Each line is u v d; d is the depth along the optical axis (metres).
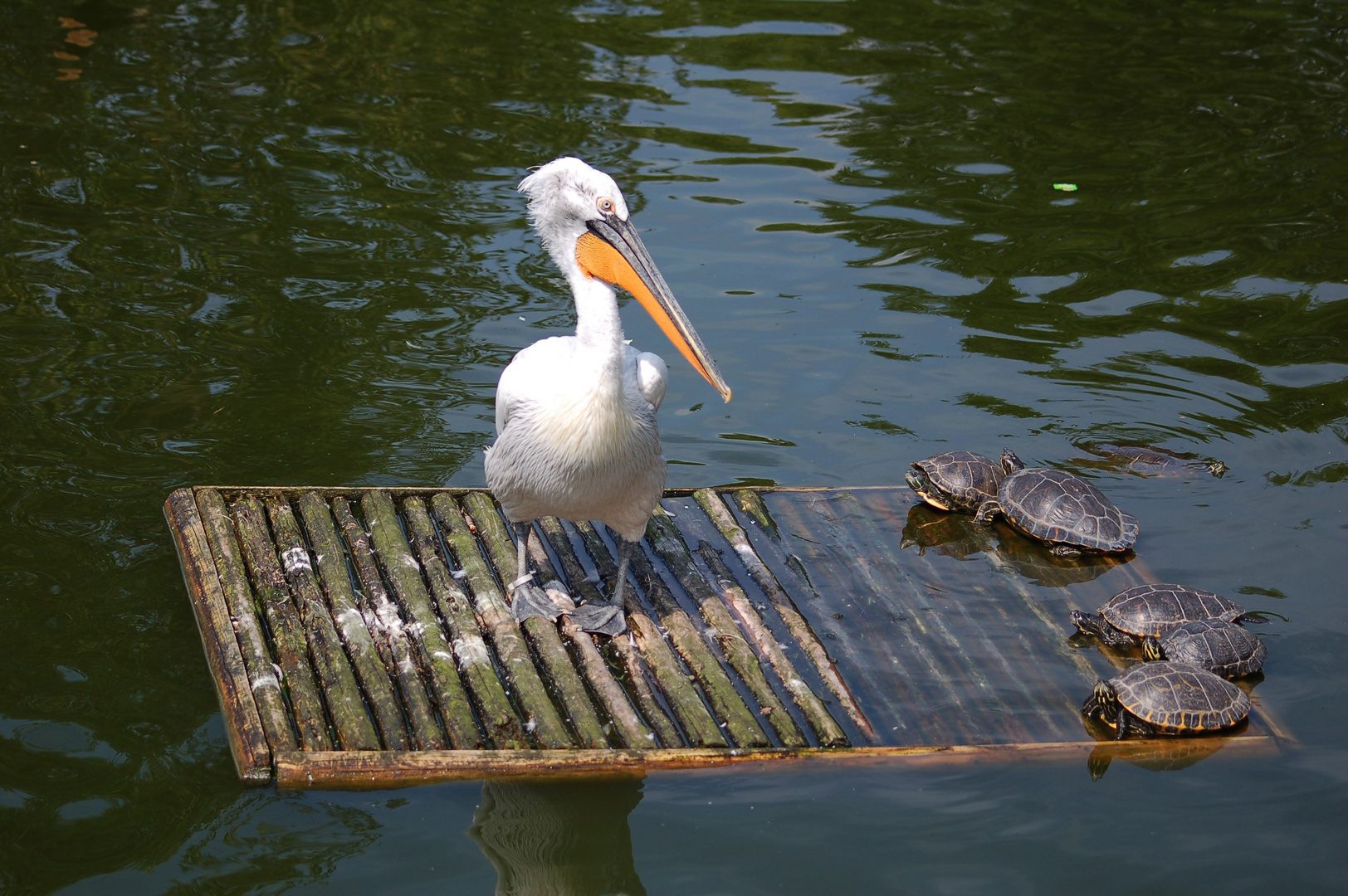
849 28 14.34
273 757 4.76
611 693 5.32
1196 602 5.85
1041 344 8.65
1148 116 12.32
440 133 11.51
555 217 5.27
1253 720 5.28
